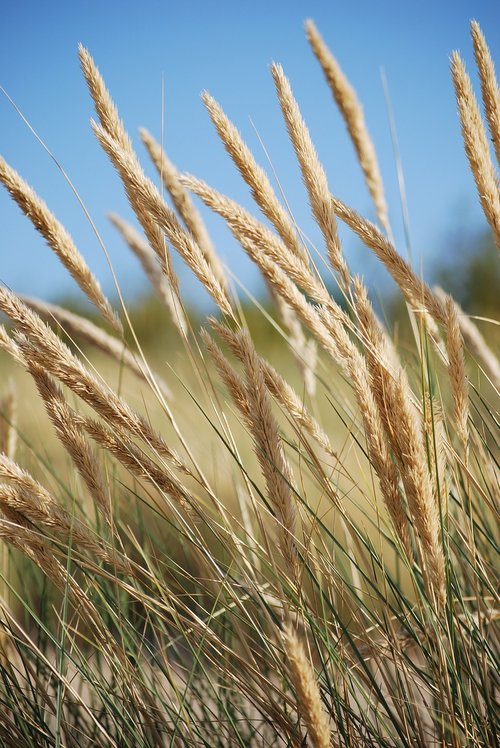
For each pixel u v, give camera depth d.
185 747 0.89
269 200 0.87
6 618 0.90
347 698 0.86
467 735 0.83
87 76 0.90
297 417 0.90
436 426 0.85
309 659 0.83
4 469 0.84
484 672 0.86
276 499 0.81
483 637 0.88
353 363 0.82
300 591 0.82
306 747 0.83
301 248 0.88
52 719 1.00
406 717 0.88
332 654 0.85
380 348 0.82
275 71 0.88
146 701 0.93
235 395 0.81
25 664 0.94
